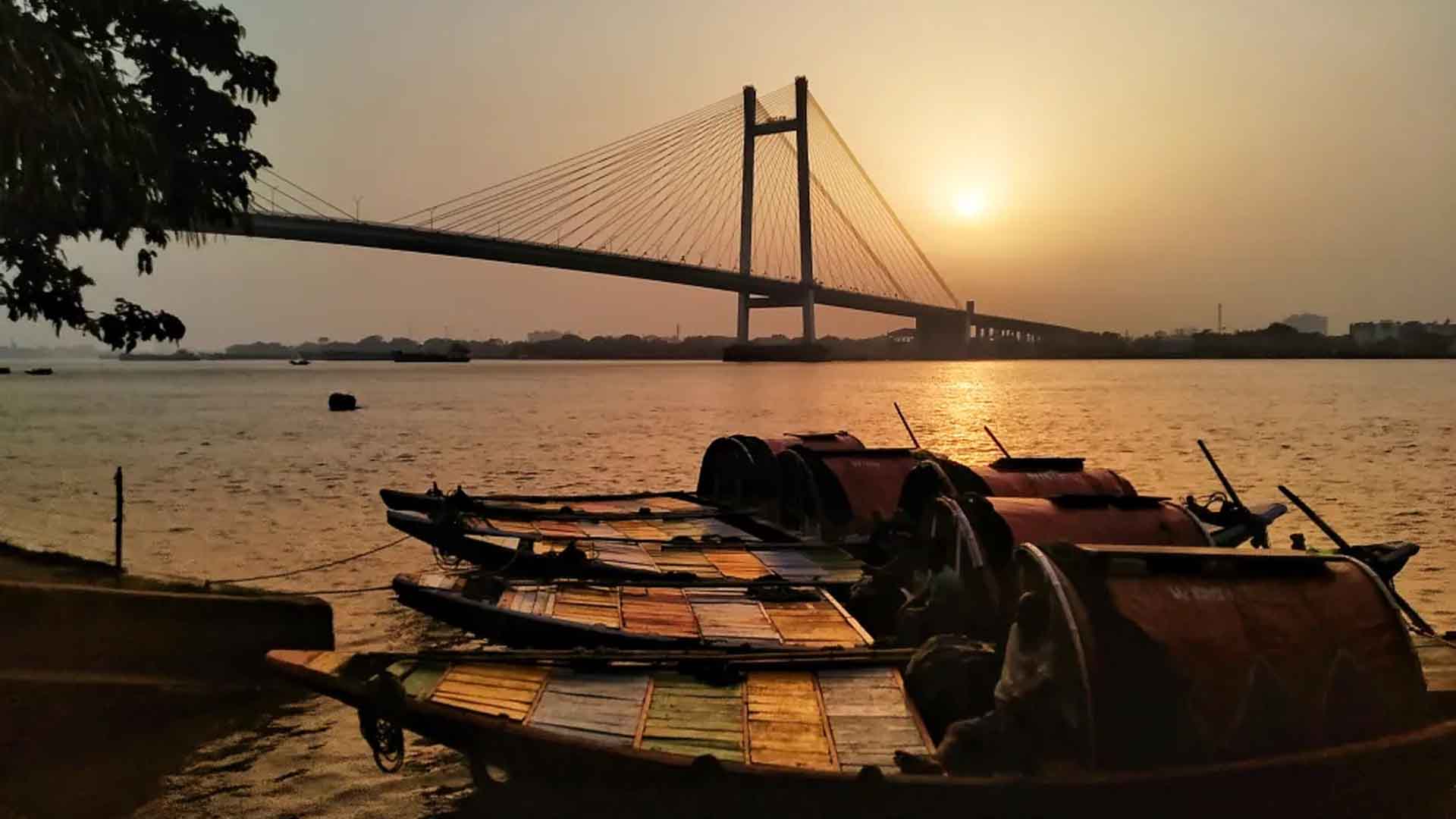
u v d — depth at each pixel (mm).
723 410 60156
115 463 30938
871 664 8039
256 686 9016
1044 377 125125
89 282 11289
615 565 11383
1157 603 6496
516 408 62219
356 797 7523
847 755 6539
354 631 11750
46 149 8609
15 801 7312
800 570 11922
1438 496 23359
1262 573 6801
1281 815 6277
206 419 52406
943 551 9953
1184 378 116812
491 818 7098
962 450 36156
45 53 8539
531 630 9148
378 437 41062
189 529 18922
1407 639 6637
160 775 7816
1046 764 6238
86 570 10359
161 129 10469
